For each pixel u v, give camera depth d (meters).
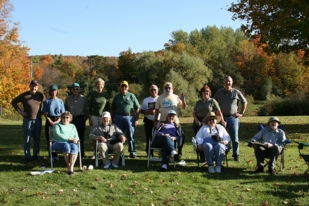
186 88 41.91
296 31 15.42
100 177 7.29
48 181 7.09
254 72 56.94
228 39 74.06
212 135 8.08
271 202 5.93
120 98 9.28
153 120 9.44
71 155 7.61
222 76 52.97
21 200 6.11
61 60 79.44
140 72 45.81
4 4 29.23
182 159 9.17
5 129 17.16
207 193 6.38
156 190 6.53
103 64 74.81
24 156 9.09
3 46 29.77
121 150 8.23
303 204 5.82
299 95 38.25
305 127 17.47
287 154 9.88
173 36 72.94
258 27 15.90
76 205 5.94
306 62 17.75
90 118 9.14
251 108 40.78
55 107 8.89
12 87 29.73
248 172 7.79
